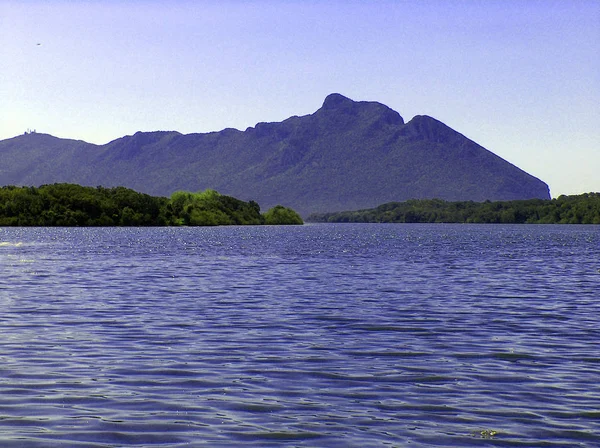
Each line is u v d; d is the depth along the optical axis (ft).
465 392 61.05
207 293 138.62
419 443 48.06
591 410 55.77
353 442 48.14
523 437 49.37
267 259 253.24
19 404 56.29
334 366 71.00
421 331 93.15
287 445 47.44
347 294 137.90
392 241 449.06
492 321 102.17
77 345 81.30
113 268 204.54
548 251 321.93
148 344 82.33
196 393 60.08
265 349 79.77
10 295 132.46
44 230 605.31
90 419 52.54
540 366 71.51
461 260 252.42
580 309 116.16
